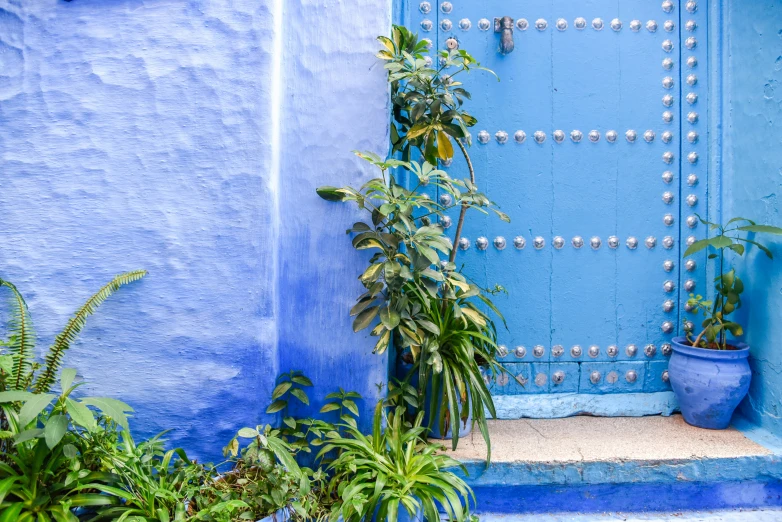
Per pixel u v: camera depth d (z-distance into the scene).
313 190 2.71
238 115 2.59
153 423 2.59
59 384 2.54
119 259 2.58
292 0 2.71
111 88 2.58
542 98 3.28
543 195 3.28
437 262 2.36
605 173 3.30
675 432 3.01
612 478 2.66
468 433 2.99
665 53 3.31
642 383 3.29
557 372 3.30
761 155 2.97
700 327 3.31
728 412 2.98
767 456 2.70
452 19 3.26
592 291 3.31
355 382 2.73
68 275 2.57
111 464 2.15
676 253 3.28
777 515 2.68
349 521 2.24
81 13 2.58
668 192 3.29
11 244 2.56
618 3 3.29
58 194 2.57
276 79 2.64
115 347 2.58
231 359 2.60
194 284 2.59
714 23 3.27
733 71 3.19
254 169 2.59
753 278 3.06
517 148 3.27
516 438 2.94
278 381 2.69
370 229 2.56
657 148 3.31
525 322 3.29
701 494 2.74
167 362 2.59
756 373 3.04
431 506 2.22
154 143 2.58
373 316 2.52
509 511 2.71
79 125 2.57
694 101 3.32
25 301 2.52
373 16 2.71
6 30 2.57
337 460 2.40
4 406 2.07
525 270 3.29
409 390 2.69
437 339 2.74
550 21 3.28
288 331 2.71
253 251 2.60
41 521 1.95
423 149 3.10
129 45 2.58
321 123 2.70
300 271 2.71
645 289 3.29
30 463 2.04
